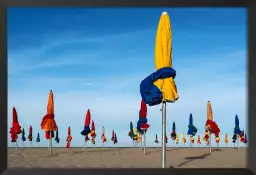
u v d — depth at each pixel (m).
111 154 18.25
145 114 11.68
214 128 13.88
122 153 19.23
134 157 15.38
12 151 22.48
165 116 6.94
